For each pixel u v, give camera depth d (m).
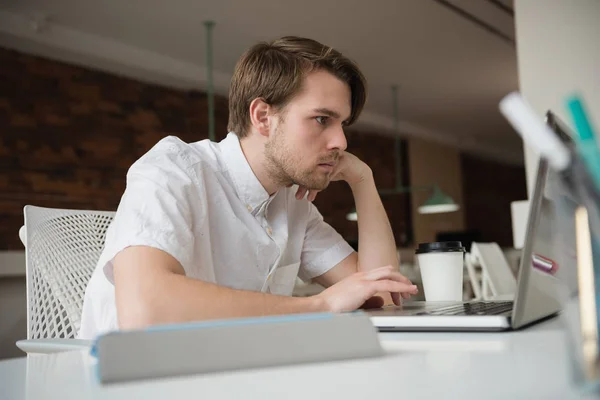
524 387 0.40
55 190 5.70
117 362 0.47
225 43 6.12
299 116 1.24
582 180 0.34
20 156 5.50
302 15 5.61
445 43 6.51
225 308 0.84
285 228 1.42
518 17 3.76
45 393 0.46
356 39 6.28
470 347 0.59
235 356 0.49
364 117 8.97
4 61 5.46
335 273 1.59
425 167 10.34
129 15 5.38
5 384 0.52
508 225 12.27
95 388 0.46
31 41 5.35
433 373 0.46
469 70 7.36
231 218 1.32
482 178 11.76
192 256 1.12
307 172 1.26
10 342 4.23
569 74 3.59
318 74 1.24
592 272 0.35
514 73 7.50
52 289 1.43
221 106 7.34
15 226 5.40
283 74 1.24
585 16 3.56
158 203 1.04
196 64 6.66
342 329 0.54
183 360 0.48
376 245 1.49
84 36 5.68
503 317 0.71
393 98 8.41
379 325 0.78
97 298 1.24
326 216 8.66
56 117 5.78
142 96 6.53
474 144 10.95
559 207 0.40
